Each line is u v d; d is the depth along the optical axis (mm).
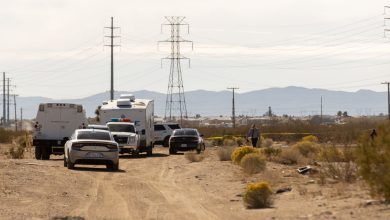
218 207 24359
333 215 20359
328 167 33031
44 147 52906
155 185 32156
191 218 21578
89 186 31172
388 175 21719
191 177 36219
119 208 23953
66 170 38969
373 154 22297
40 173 35094
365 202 22125
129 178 35656
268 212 22391
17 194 26672
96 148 40281
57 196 26859
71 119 53219
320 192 26406
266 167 38000
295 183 30422
